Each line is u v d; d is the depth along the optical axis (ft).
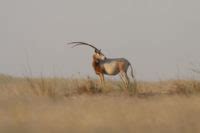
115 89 187.32
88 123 114.42
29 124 114.73
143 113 127.24
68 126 111.45
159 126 109.50
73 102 156.46
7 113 130.72
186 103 143.33
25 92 178.81
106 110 133.08
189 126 107.96
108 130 106.11
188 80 191.93
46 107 142.92
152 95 174.60
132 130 105.40
